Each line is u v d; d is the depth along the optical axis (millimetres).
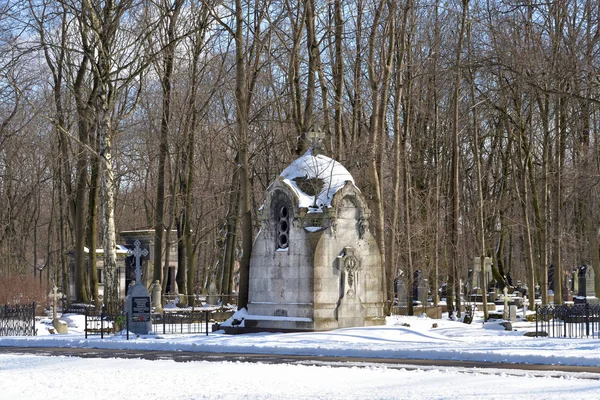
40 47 44438
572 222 76812
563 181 59219
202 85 59562
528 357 25438
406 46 56875
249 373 22016
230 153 69312
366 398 17078
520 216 74812
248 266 40156
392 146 59938
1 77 47750
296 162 38719
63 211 70000
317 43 44688
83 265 55406
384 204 60781
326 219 36469
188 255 61375
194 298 59406
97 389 19453
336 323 36281
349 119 58531
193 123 56781
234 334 37812
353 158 47875
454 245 54531
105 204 43531
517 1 42156
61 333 41625
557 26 48406
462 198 68938
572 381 19797
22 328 40438
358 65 51094
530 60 45688
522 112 60312
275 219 37781
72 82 53594
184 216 63219
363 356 27844
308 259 36188
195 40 56281
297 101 43344
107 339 34469
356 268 36906
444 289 74812
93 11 43562
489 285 74750
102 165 43562
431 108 65438
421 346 29422
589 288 55812
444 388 18594
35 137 73000
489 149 79438
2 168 76562
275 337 33438
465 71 55094
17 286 58812
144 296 37875
